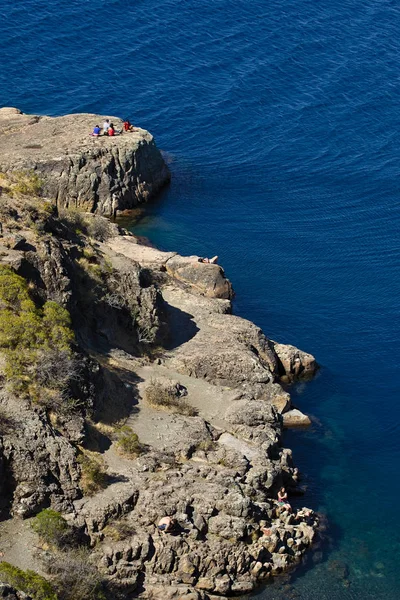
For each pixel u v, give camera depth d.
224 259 94.75
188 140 115.50
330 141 115.69
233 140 115.62
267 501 63.00
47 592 51.59
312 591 59.38
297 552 61.31
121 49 130.50
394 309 87.94
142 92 122.94
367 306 88.44
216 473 62.19
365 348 82.94
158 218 101.19
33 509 56.66
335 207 104.19
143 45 131.38
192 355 73.62
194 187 106.94
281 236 99.00
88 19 136.00
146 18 136.62
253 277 92.19
